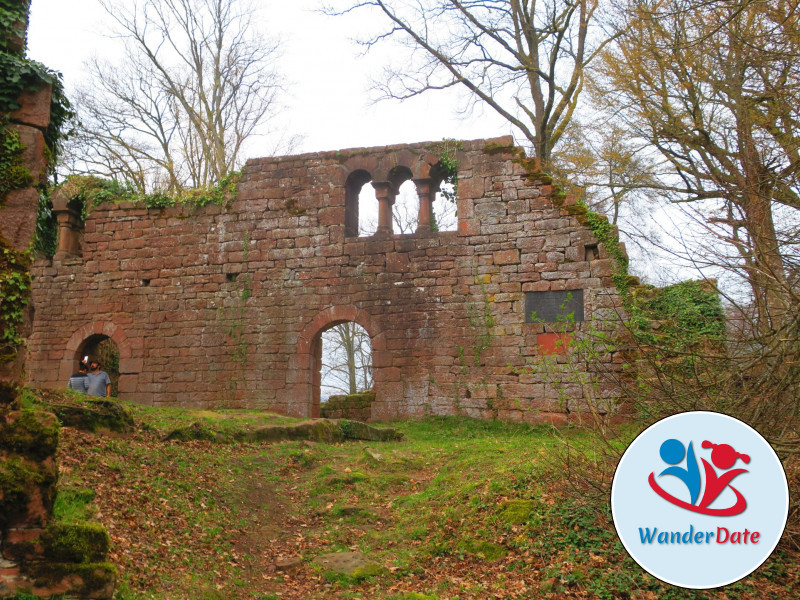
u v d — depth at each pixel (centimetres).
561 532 780
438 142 1759
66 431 899
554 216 1661
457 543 807
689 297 1259
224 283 1842
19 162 598
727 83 1288
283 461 1133
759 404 718
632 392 840
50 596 528
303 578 749
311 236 1806
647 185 1582
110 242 1930
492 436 1526
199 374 1814
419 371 1678
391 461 1148
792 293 690
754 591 686
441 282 1705
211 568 713
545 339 1612
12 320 573
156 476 877
